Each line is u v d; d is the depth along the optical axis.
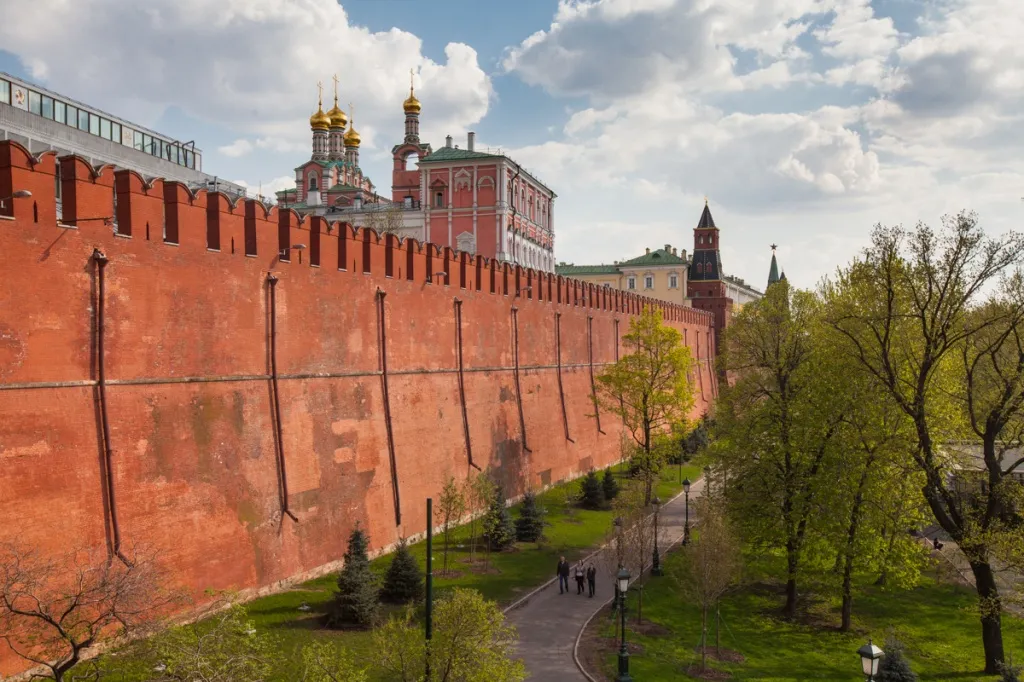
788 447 33.72
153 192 26.33
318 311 33.53
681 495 55.38
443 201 81.81
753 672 27.78
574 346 60.75
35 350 22.50
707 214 116.25
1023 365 28.78
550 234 95.69
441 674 18.81
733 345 66.19
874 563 32.44
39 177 22.78
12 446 21.66
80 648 17.88
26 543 21.56
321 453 33.06
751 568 36.03
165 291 26.59
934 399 33.03
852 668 28.80
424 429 40.25
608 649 28.30
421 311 40.75
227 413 28.75
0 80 49.03
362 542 30.28
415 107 99.25
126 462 24.77
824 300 54.19
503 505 40.34
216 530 27.70
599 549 38.66
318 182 102.69
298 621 27.22
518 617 31.03
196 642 18.30
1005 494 29.06
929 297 29.66
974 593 38.12
